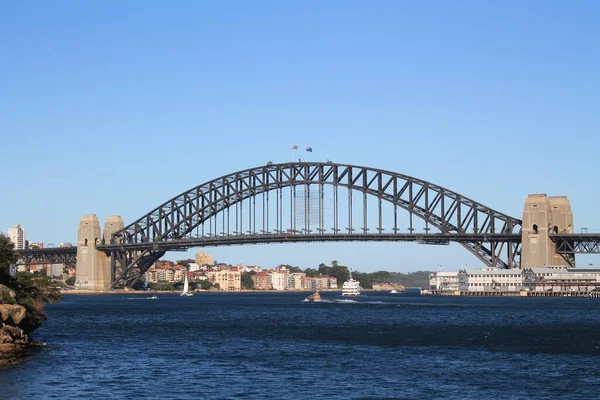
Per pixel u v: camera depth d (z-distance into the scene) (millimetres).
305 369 83250
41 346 102250
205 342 110500
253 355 94688
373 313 191375
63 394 68875
